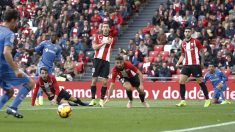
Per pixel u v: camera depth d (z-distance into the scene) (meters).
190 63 22.55
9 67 13.50
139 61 33.31
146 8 39.59
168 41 34.34
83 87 31.97
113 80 20.95
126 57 31.88
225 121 13.40
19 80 13.77
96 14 37.44
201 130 10.95
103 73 21.80
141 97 20.44
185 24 34.53
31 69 33.59
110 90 21.20
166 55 33.28
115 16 37.31
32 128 11.42
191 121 13.32
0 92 31.88
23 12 41.44
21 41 37.38
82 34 36.66
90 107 20.33
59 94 21.12
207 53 31.33
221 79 26.25
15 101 13.84
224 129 11.27
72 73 33.34
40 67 22.52
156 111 17.50
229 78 29.75
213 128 11.41
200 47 22.83
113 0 39.19
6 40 12.94
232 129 11.31
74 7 39.28
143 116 15.12
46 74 20.95
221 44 31.73
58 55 23.64
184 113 16.55
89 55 34.97
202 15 34.78
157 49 34.03
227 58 30.69
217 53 31.22
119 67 20.11
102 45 22.00
